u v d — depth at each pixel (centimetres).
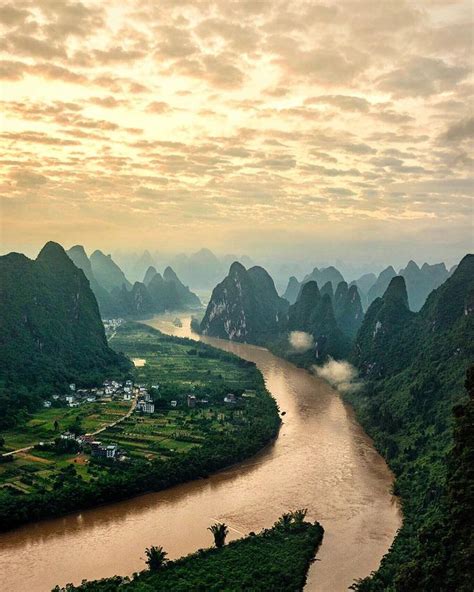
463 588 7012
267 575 8938
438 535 8119
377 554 9975
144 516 11444
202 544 10288
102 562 9656
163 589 8469
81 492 11638
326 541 10419
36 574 9250
